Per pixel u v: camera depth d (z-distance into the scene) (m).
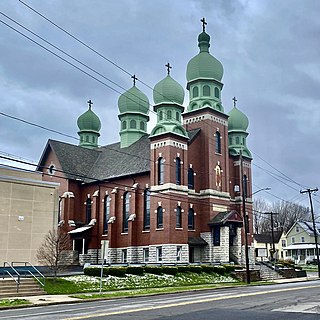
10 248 40.84
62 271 41.78
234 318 16.75
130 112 71.56
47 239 41.44
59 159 67.56
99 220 64.19
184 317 17.12
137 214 59.19
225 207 61.50
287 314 17.78
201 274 47.97
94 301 28.09
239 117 70.56
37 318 17.91
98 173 67.12
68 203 65.25
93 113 80.31
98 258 62.75
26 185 42.97
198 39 67.44
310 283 44.53
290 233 118.69
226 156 63.53
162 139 57.47
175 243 54.38
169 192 55.19
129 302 25.45
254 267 57.78
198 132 62.06
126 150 68.50
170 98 60.66
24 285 32.56
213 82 64.81
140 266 44.44
